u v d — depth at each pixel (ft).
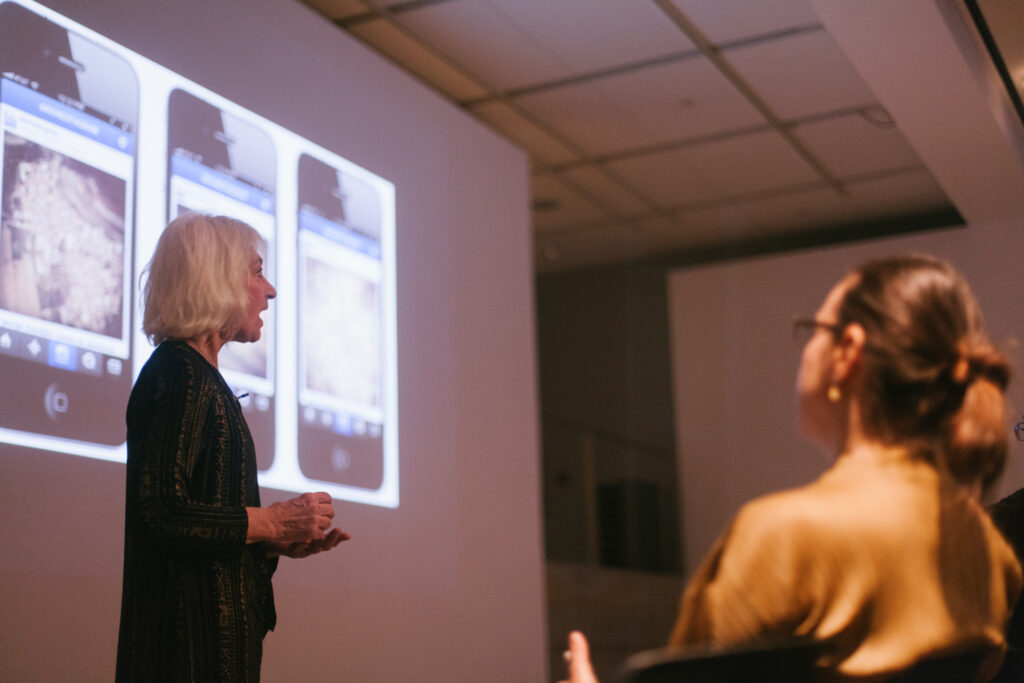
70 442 9.70
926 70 14.57
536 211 25.30
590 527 29.07
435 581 14.84
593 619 24.45
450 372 15.98
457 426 15.93
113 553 10.06
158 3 11.60
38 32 10.02
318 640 12.59
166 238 6.15
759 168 22.79
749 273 25.63
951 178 15.74
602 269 30.50
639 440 29.19
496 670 15.83
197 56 12.04
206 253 6.06
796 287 24.76
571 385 30.40
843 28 14.21
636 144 21.57
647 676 2.12
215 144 12.09
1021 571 2.72
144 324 6.04
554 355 30.68
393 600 13.94
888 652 2.31
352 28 17.06
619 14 16.65
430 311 15.74
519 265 18.31
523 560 16.98
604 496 29.27
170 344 5.86
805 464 24.48
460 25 16.97
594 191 24.07
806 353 2.72
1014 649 2.73
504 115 20.22
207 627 5.42
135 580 5.46
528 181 19.03
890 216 25.38
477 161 17.54
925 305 2.55
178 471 5.42
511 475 17.10
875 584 2.34
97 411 10.01
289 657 12.12
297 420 12.66
